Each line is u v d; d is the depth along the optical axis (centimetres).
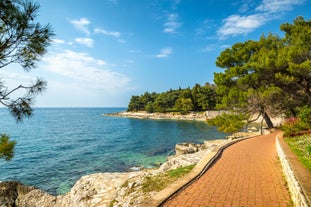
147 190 734
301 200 441
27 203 1132
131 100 14650
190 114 9781
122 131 5722
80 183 1039
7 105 459
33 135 5034
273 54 2308
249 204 540
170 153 2864
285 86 2412
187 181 726
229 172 852
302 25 2594
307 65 1919
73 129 6362
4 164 2436
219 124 2623
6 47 428
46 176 2008
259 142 1708
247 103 2595
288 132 1395
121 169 2158
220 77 2911
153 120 9731
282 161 868
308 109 1487
